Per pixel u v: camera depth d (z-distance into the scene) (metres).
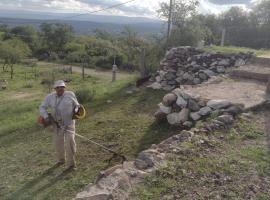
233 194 2.50
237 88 5.16
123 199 2.44
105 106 6.82
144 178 2.68
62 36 47.19
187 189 2.56
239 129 3.59
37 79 22.75
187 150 3.09
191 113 4.72
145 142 4.64
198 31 10.76
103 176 2.80
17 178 4.07
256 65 6.36
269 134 3.47
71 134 4.10
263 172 2.75
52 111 4.12
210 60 7.09
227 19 19.25
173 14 11.20
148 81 7.91
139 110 6.22
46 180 3.91
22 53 30.92
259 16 19.19
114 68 12.73
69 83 19.30
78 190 3.59
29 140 5.55
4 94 15.84
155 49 10.45
